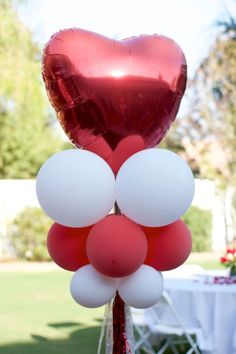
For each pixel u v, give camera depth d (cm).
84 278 280
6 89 1328
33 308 764
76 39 271
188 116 1572
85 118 272
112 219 265
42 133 1725
